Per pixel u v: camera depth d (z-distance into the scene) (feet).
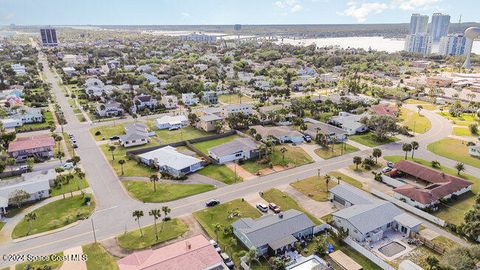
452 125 494.59
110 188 305.53
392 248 222.48
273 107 547.90
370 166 348.79
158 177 326.65
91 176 329.72
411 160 366.02
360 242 227.40
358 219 236.43
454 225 239.30
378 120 445.78
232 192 297.94
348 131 458.50
